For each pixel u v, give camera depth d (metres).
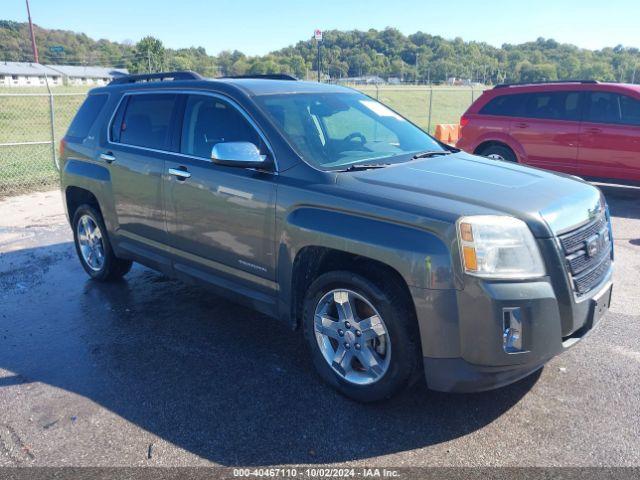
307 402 3.46
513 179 3.60
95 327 4.62
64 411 3.41
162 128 4.61
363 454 2.97
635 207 8.75
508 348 2.90
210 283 4.28
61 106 32.69
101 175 5.14
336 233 3.25
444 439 3.09
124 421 3.29
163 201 4.48
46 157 14.53
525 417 3.28
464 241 2.88
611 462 2.87
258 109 3.95
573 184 3.66
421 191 3.25
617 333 4.34
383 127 4.53
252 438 3.12
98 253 5.67
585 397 3.47
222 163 3.73
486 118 10.23
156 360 4.04
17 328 4.62
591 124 9.05
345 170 3.61
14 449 3.05
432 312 2.95
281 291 3.71
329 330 3.51
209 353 4.14
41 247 6.98
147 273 6.00
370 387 3.32
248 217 3.79
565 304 3.03
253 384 3.69
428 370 3.07
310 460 2.93
